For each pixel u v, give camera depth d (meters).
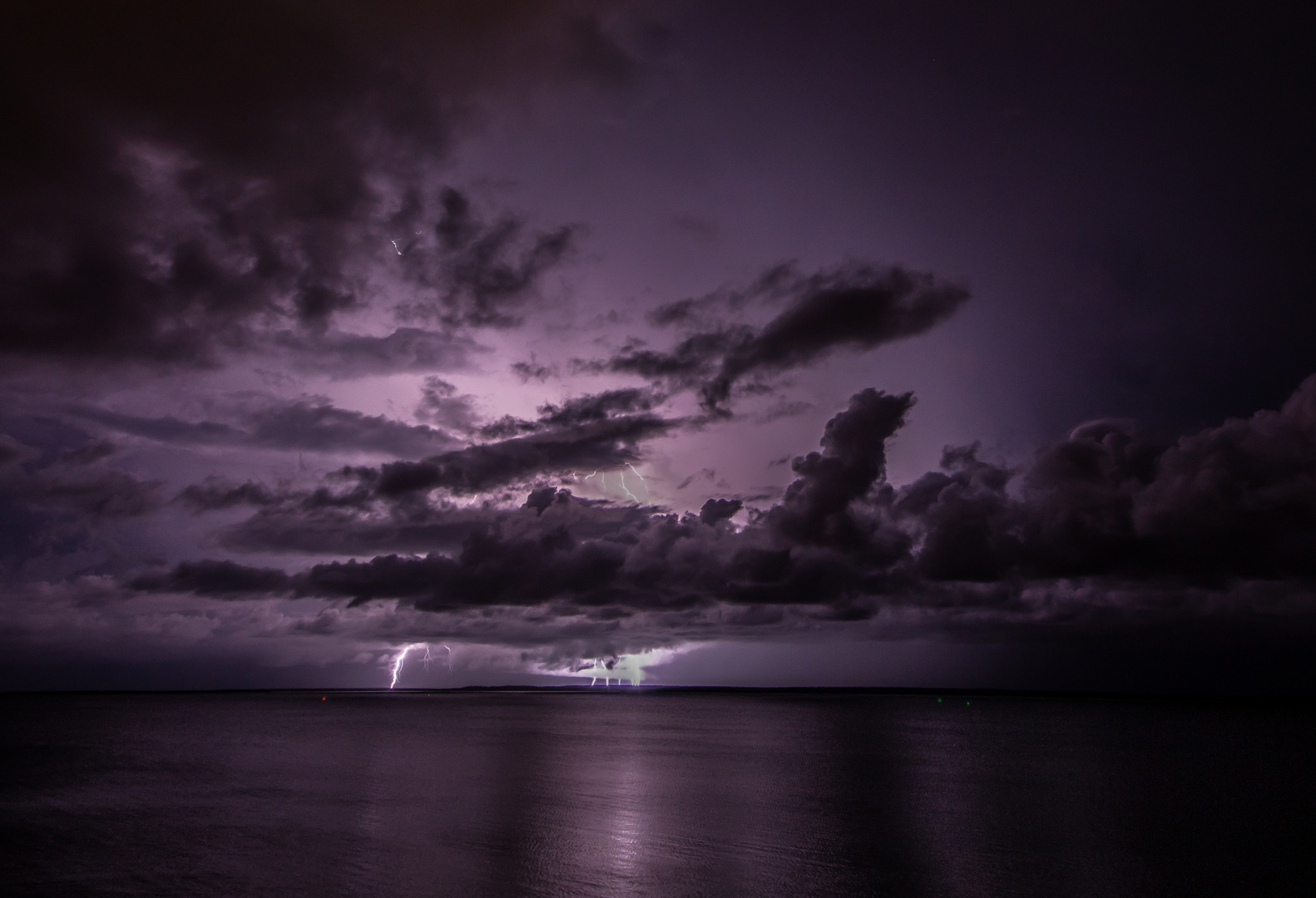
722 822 22.69
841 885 16.19
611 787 29.52
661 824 22.09
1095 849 20.33
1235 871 18.44
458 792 27.94
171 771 34.38
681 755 42.69
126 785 29.78
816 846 19.64
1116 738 62.19
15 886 15.34
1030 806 26.95
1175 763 42.34
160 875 16.11
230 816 22.89
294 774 33.03
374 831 20.50
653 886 15.67
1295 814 26.11
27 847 18.64
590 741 51.56
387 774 33.06
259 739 51.91
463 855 17.94
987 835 21.78
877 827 22.34
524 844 19.14
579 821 22.33
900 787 31.23
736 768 36.62
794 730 66.44
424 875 16.16
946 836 21.45
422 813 23.31
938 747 51.12
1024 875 17.53
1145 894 16.42
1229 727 79.00
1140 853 20.00
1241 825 24.16
